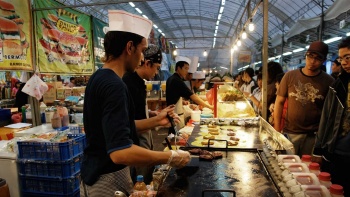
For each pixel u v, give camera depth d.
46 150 2.42
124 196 1.12
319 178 1.14
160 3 14.32
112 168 1.18
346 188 1.79
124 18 1.14
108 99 1.01
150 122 1.75
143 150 1.02
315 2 8.07
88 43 4.15
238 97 3.28
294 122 2.40
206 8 15.16
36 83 3.03
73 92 5.14
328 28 6.27
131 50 1.17
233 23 16.33
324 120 1.97
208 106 3.42
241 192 1.06
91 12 12.70
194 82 5.73
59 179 2.39
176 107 3.43
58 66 3.46
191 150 1.58
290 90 2.42
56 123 2.98
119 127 0.97
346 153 1.78
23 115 3.41
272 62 3.47
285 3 10.17
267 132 2.02
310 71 2.32
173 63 13.65
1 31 2.63
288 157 1.30
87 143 1.21
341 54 1.75
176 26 20.67
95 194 1.17
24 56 2.92
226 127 2.46
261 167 1.34
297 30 6.56
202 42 26.25
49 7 3.25
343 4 3.83
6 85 8.82
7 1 2.70
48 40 3.29
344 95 1.83
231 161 1.44
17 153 2.49
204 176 1.23
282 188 1.03
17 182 2.46
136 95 2.00
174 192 1.07
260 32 14.95
